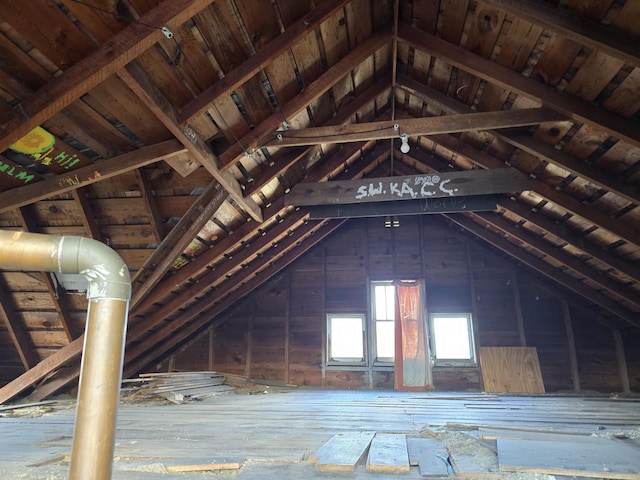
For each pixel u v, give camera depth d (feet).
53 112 8.76
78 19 8.05
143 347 23.52
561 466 7.16
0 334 19.53
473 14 11.96
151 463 8.11
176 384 21.62
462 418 14.08
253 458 8.39
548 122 12.98
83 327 18.45
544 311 26.55
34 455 9.24
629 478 6.71
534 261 24.25
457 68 14.42
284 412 15.93
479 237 27.86
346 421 13.52
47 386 19.98
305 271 29.48
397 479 7.04
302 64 12.99
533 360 25.43
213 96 11.09
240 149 13.55
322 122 16.72
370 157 22.80
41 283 17.02
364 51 13.91
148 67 9.83
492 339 26.63
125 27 8.38
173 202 15.47
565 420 13.58
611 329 25.50
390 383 26.78
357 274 29.01
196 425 12.89
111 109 10.80
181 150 11.91
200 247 18.26
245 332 28.76
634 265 18.34
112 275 4.11
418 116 19.72
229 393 23.99
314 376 27.61
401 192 17.98
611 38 9.81
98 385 3.84
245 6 10.12
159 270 16.71
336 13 12.07
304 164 18.81
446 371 26.58
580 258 20.83
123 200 15.17
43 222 15.48
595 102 12.01
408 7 13.29
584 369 25.29
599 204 15.93
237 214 17.84
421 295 27.73
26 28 7.82
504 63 12.75
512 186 17.07
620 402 19.63
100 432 3.76
